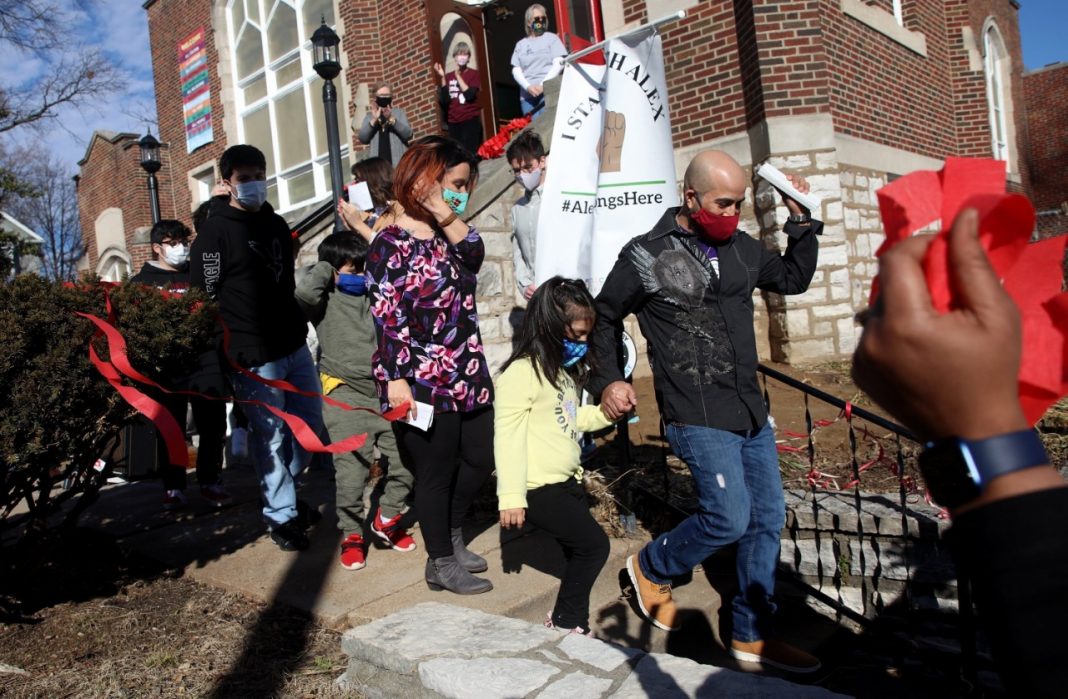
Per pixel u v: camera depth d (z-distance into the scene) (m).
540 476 2.90
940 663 3.51
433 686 2.41
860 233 7.70
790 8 6.79
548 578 3.42
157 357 3.17
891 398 0.63
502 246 6.36
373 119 7.30
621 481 4.08
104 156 15.98
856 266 7.59
